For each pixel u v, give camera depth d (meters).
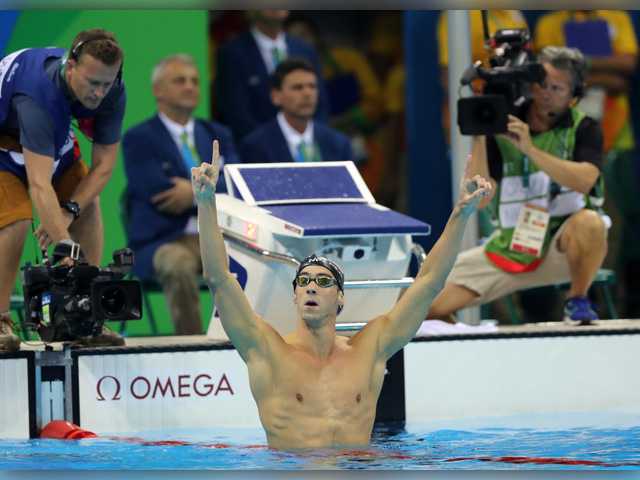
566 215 27.16
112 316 21.44
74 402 22.53
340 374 19.84
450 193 36.88
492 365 24.33
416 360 23.97
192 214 31.56
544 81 26.09
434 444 20.09
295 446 19.58
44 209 22.34
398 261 23.61
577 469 17.67
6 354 22.06
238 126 35.06
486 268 27.56
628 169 37.41
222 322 19.52
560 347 24.64
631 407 24.92
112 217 32.97
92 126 23.55
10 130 22.86
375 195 43.31
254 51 35.22
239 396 23.20
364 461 18.38
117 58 22.05
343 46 43.59
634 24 38.22
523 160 27.02
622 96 37.25
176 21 33.84
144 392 22.84
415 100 36.84
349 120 43.38
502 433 21.42
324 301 19.59
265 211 23.58
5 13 32.44
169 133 31.97
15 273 23.16
